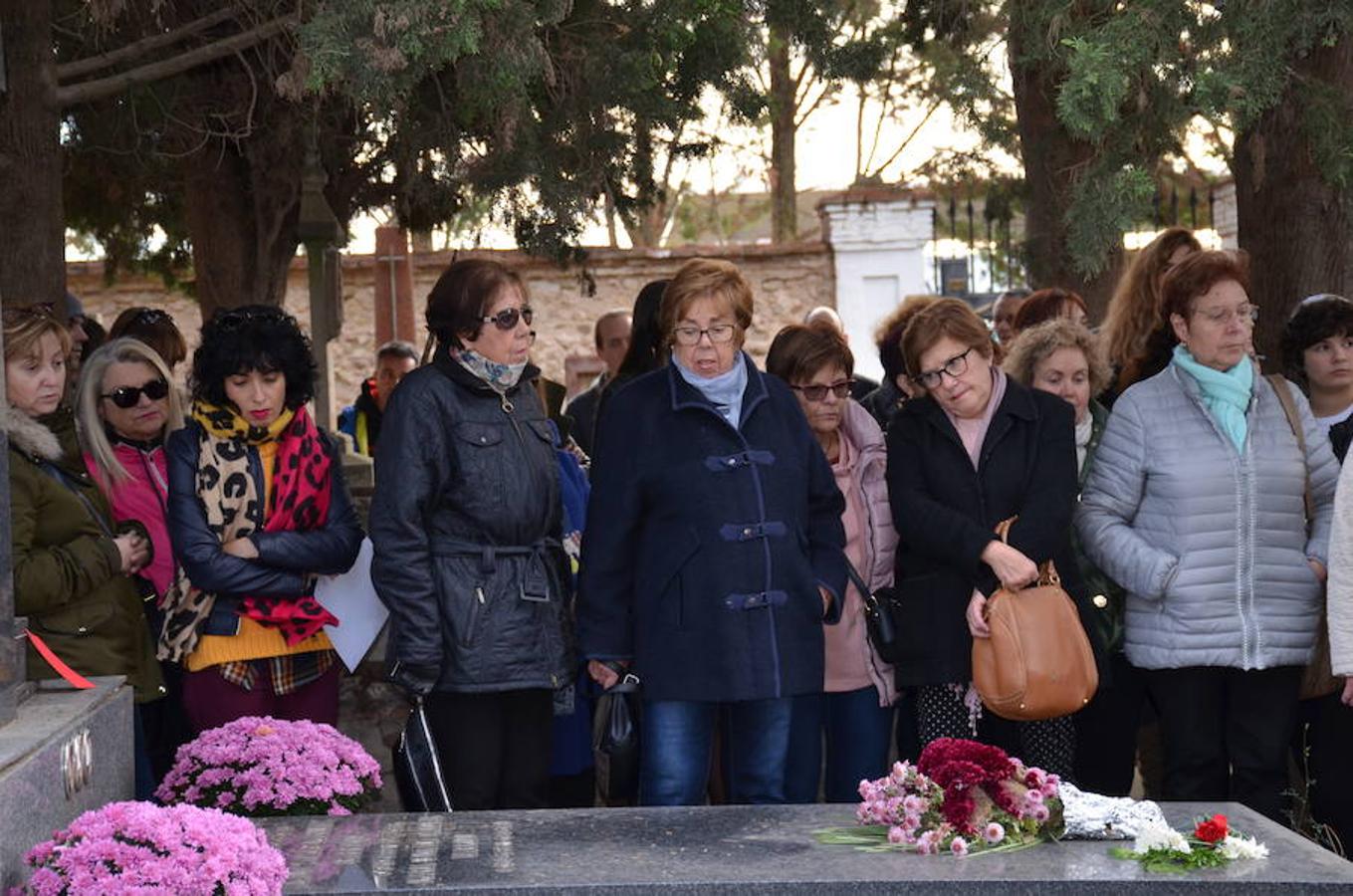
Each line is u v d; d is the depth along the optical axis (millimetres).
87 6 6562
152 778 5203
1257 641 5246
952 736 5324
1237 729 5395
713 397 5090
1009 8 5969
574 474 5730
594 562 5035
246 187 10023
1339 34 5887
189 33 6508
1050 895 3789
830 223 18094
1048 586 5121
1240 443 5340
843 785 5477
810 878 3783
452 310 4953
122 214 10484
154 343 6016
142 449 5395
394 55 4824
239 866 3551
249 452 5109
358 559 5344
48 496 4816
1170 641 5324
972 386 5254
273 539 5035
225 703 5047
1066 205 7027
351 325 18516
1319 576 5348
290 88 5180
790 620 4980
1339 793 5605
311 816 4438
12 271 6492
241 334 5055
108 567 4848
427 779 4848
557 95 6336
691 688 4910
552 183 6418
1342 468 5074
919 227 18047
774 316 18406
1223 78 5223
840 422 5645
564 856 3979
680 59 6516
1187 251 6133
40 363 4871
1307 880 3803
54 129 6551
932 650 5230
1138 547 5340
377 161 8789
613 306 18469
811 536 5203
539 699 5062
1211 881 3795
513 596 4910
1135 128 5688
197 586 5004
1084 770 5824
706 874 3820
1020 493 5246
